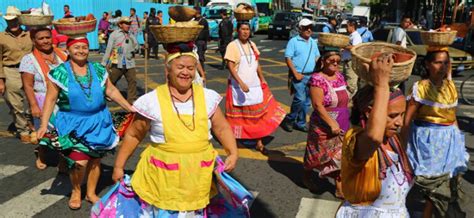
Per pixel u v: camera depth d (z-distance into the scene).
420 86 3.40
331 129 4.12
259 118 5.85
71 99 3.86
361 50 2.26
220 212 3.00
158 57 17.44
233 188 2.88
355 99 2.29
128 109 4.16
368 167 2.30
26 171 5.24
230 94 5.88
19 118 6.30
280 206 4.37
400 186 2.37
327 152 4.24
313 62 6.82
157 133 2.74
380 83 2.05
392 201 2.38
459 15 25.66
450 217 3.42
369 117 2.08
